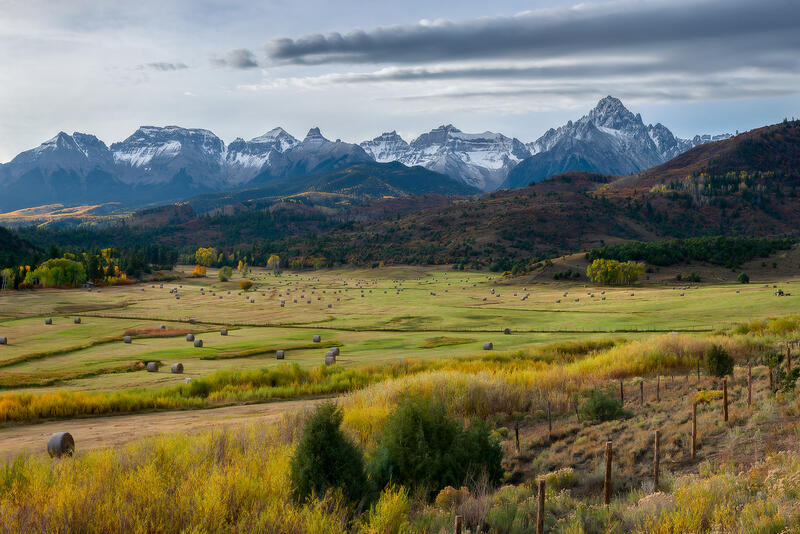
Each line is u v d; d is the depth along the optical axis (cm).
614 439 1468
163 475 863
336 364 4078
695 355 2859
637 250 16762
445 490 1044
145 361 4609
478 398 2002
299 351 5225
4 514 679
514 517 893
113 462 953
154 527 656
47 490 774
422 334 6450
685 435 1366
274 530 672
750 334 3766
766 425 1328
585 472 1223
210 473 867
